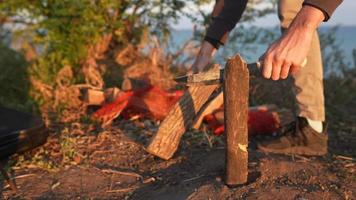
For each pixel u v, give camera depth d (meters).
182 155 3.14
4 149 3.07
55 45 5.01
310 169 2.78
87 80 4.69
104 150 3.35
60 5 4.93
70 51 5.03
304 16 2.13
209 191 2.52
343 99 4.97
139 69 5.02
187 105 3.07
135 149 3.37
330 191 2.52
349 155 3.40
